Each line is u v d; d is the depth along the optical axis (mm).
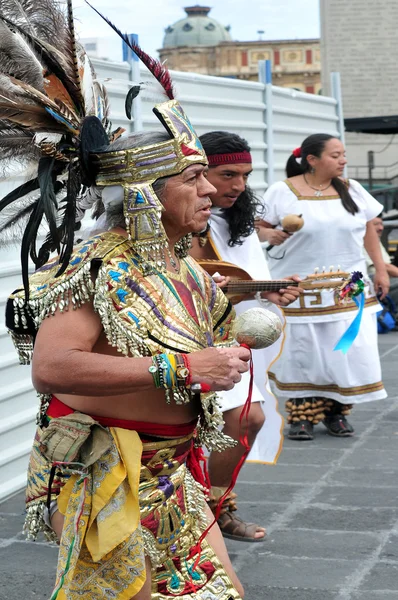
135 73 7164
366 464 6406
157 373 2584
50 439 2674
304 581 4445
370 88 33125
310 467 6367
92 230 2959
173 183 2770
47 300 2621
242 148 4762
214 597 2844
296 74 78562
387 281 7469
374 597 4246
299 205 7047
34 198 3035
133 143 2785
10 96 2773
